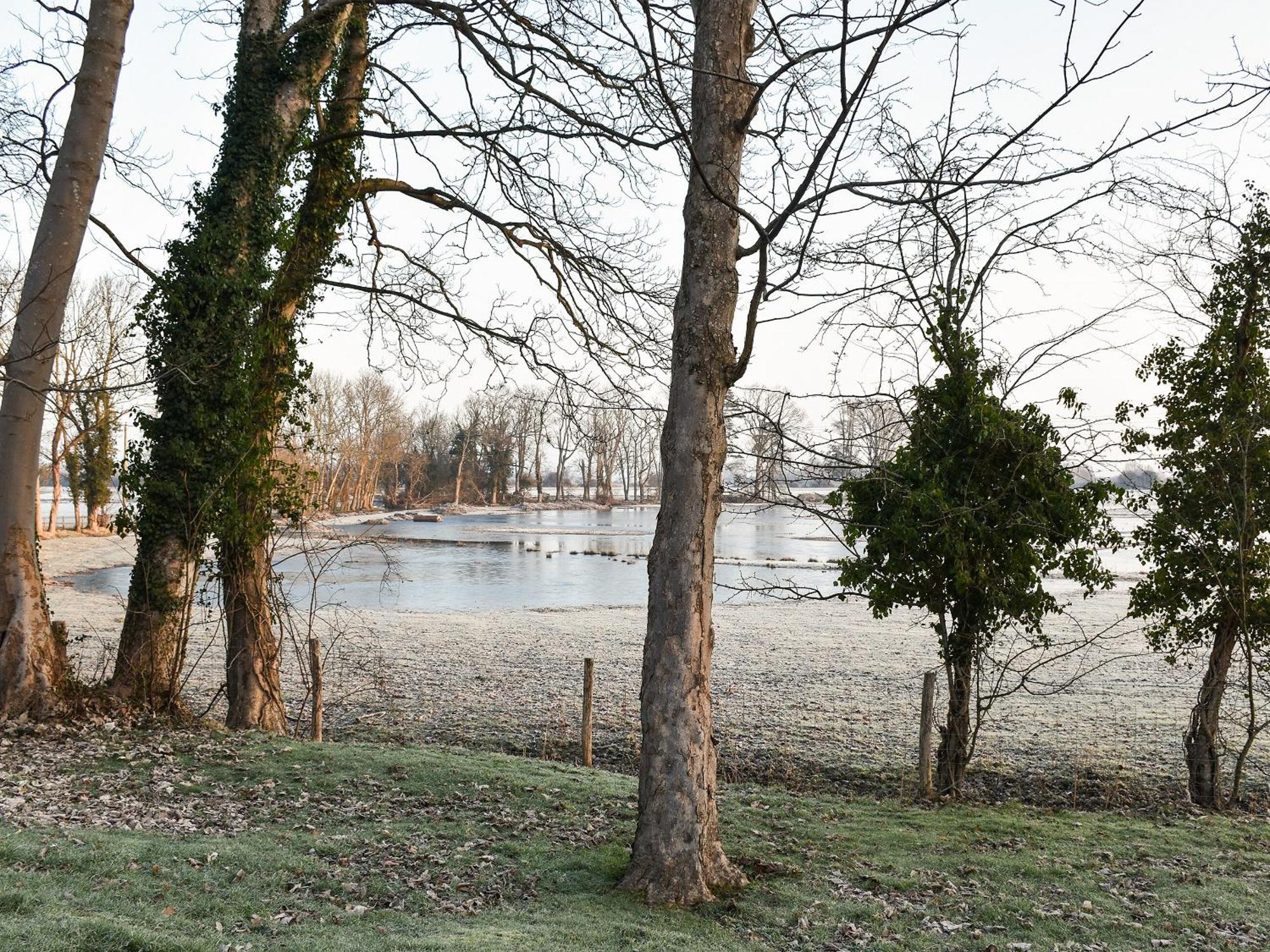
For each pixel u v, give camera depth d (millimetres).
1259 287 10828
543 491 134500
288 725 13477
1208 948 5934
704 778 6766
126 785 8484
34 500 10672
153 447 11664
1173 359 11352
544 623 26672
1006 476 10430
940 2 4770
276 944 5062
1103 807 10789
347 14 12977
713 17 7074
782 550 59906
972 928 6203
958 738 10766
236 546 12633
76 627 22422
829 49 5219
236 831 7383
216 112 12242
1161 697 17109
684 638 6773
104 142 10938
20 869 5828
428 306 14422
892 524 10500
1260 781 11875
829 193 5816
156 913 5363
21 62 11836
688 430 6859
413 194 14312
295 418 13375
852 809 9516
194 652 20000
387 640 22797
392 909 5961
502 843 7480
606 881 6754
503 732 13812
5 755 9102
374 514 87750
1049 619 27609
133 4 11180
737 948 5629
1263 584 10750
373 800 8602
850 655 21516
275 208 12336
